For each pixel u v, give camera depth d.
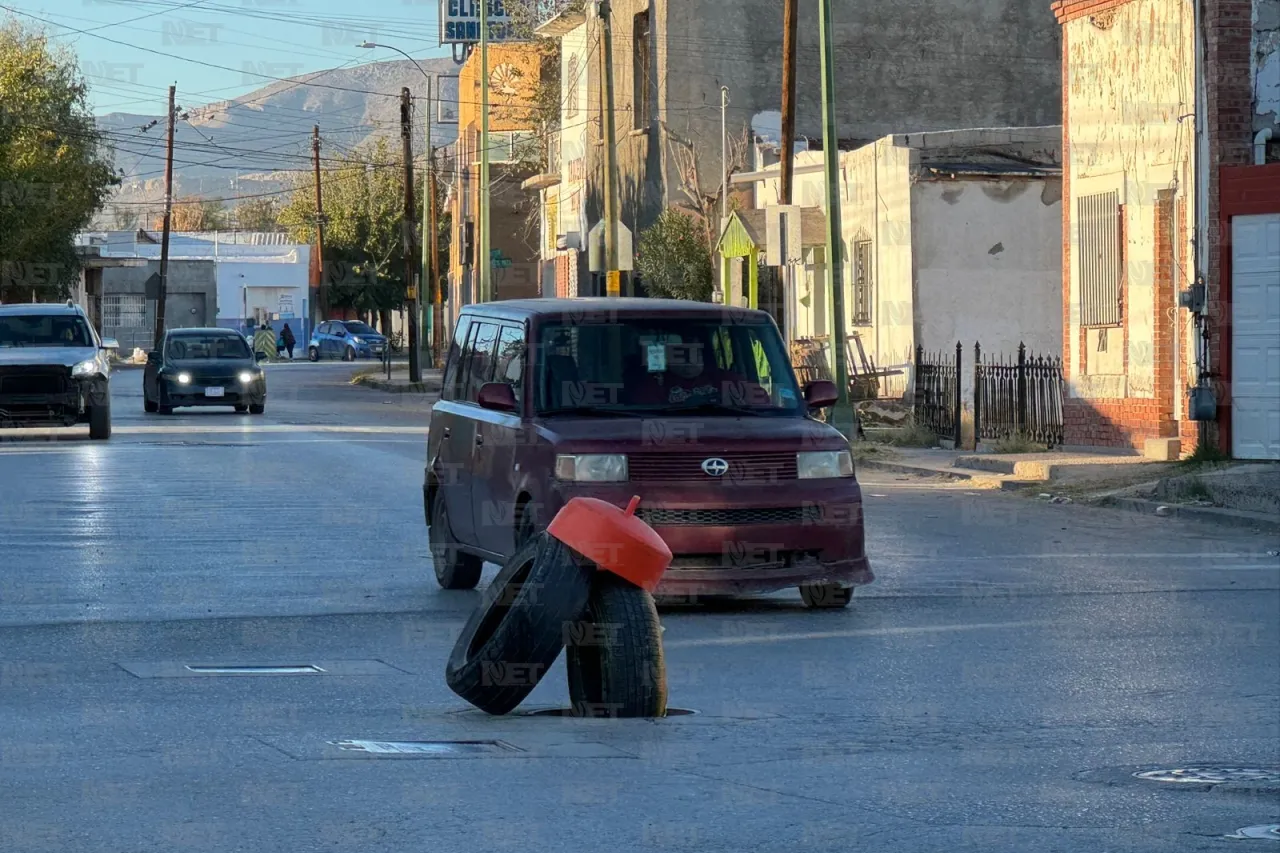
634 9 52.47
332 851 6.23
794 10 33.94
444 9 90.50
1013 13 50.66
